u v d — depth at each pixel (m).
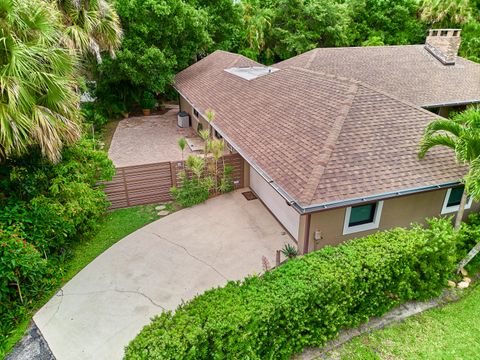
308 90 13.70
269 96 14.95
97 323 8.00
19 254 7.86
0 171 9.41
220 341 5.74
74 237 10.92
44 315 8.22
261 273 9.67
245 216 12.72
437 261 8.15
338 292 6.80
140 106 26.89
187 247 10.88
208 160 13.91
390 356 6.95
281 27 33.47
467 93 18.42
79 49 12.79
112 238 11.35
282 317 6.38
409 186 8.92
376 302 7.55
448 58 20.78
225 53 24.66
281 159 10.23
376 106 11.45
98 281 9.36
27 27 8.37
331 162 9.20
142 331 5.77
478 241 8.87
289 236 11.48
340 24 32.84
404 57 21.19
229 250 10.75
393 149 9.89
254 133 12.53
